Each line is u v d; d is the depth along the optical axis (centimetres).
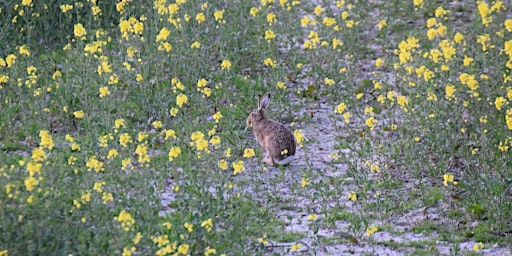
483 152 1248
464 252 996
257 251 967
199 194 1052
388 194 1172
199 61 1587
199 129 1345
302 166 1280
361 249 1015
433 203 1134
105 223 952
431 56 1523
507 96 1318
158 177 1160
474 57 1641
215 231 1009
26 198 930
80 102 1414
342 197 1169
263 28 1841
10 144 1291
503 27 1764
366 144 1252
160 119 1395
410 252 1005
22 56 1595
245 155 1094
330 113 1490
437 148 1273
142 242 935
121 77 1520
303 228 1073
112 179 1070
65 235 913
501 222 1056
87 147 1235
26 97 1441
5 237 877
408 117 1349
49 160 1092
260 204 1134
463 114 1442
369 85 1598
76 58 1542
